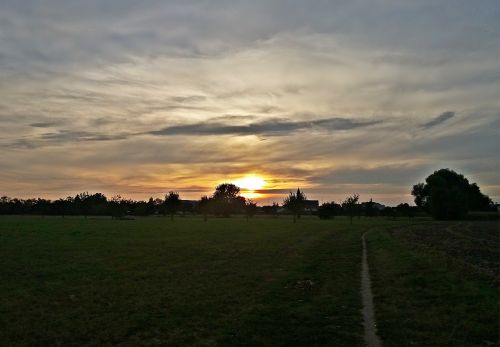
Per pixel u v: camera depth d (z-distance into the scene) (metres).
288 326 12.40
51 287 18.55
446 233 55.38
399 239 43.41
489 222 100.50
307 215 156.62
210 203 146.38
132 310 14.55
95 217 132.25
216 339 11.41
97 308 14.88
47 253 30.52
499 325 11.80
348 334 11.59
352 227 70.00
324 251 32.62
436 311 13.48
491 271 20.52
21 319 13.62
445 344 10.62
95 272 22.39
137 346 11.11
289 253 31.23
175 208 136.75
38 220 98.12
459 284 16.98
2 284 19.27
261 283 19.11
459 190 119.56
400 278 19.39
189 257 28.69
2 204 166.50
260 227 69.00
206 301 15.68
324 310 14.10
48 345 11.34
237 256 29.34
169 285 18.80
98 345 11.23
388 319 12.88
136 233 52.03
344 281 19.30
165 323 12.98
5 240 40.50
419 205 136.38
